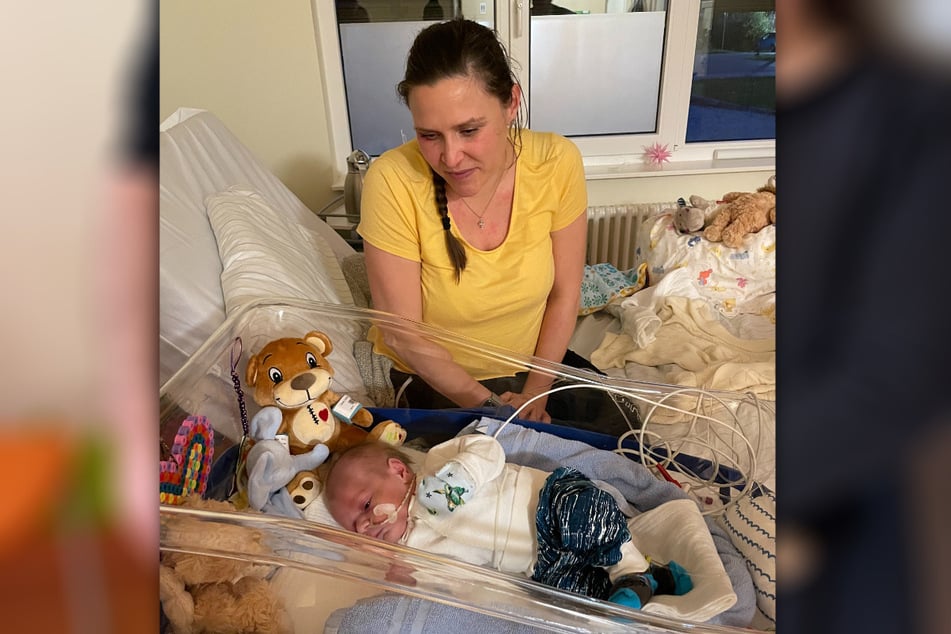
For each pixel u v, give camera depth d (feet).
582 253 4.42
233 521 2.39
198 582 2.42
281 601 2.62
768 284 6.26
